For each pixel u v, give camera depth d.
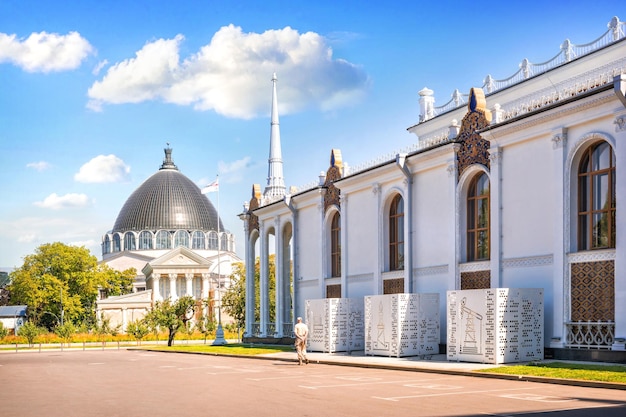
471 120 33.50
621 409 14.64
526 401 16.22
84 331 105.56
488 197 32.94
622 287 25.03
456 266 34.06
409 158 37.47
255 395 18.94
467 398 17.05
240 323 88.25
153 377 27.14
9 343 89.12
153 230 162.62
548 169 28.75
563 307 27.62
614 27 33.44
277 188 98.81
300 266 51.84
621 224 25.16
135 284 158.75
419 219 37.41
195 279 145.25
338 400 17.22
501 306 27.28
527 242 29.73
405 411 14.94
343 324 39.25
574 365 24.31
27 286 117.31
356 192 43.75
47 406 17.75
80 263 125.81
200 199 170.25
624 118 25.20
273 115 101.38
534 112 28.72
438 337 34.19
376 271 41.03
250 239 61.22
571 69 35.47
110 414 15.76
